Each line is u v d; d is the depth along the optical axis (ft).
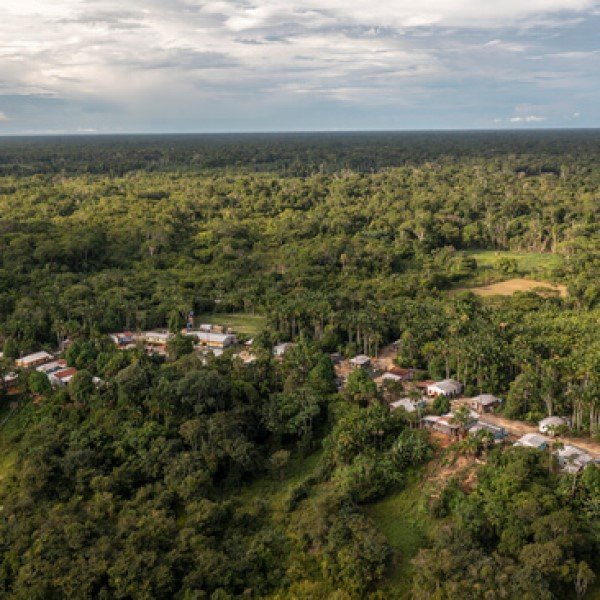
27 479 229.66
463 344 298.15
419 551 188.85
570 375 263.49
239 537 208.85
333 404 269.44
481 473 212.43
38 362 325.42
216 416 250.37
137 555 188.14
